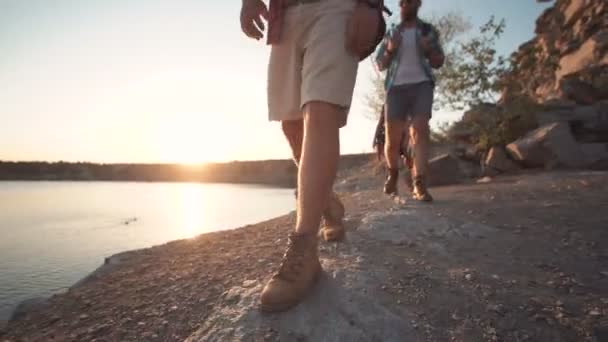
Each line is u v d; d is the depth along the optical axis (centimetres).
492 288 149
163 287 171
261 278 157
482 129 815
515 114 790
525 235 228
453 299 139
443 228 236
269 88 161
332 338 113
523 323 125
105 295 173
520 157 712
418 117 357
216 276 173
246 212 2133
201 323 132
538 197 358
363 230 229
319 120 134
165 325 135
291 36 150
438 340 115
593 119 774
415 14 364
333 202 201
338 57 135
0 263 900
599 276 164
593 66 1023
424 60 357
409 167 432
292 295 125
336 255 179
